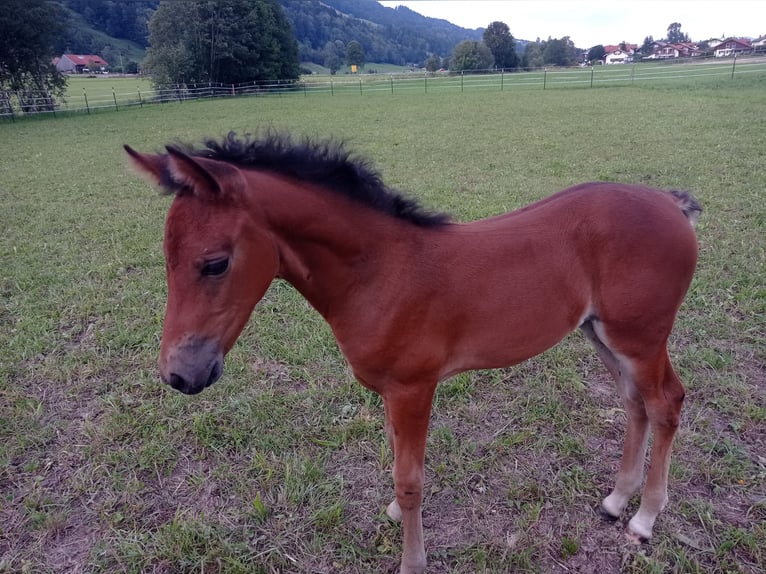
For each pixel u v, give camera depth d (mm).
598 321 2711
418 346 2371
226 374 4359
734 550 2773
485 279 2438
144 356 4641
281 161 2260
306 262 2309
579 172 10242
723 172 9461
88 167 13492
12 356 4641
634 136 13953
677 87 27891
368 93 38031
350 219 2289
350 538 2975
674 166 10086
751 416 3602
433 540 2957
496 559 2811
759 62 41500
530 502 3148
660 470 2793
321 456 3502
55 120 25922
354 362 2471
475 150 13484
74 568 2850
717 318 4699
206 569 2822
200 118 24719
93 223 8383
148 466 3469
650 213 2592
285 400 4016
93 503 3236
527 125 17641
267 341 4781
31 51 29344
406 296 2332
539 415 3789
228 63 45375
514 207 7891
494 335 2506
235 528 3027
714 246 6062
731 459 3264
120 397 4121
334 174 2289
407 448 2523
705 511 2965
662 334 2646
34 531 3059
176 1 42594
